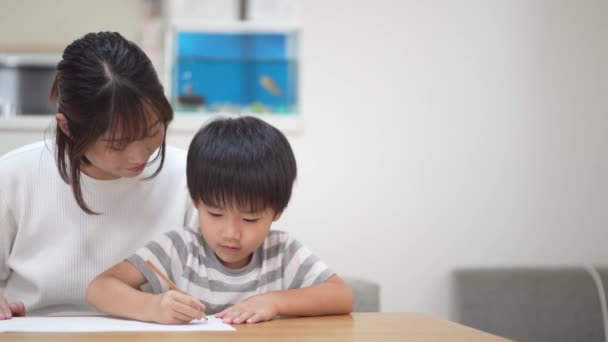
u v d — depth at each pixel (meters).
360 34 1.96
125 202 1.08
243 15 1.96
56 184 1.06
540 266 1.99
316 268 0.97
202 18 1.95
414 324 0.77
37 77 1.99
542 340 1.92
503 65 2.02
